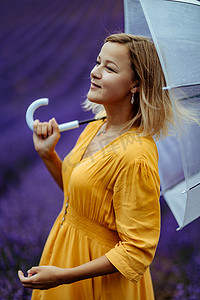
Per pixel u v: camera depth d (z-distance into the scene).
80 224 1.54
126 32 1.84
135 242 1.35
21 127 5.64
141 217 1.35
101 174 1.41
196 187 1.48
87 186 1.44
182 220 1.77
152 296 1.73
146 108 1.44
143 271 1.36
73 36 7.85
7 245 3.00
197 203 1.58
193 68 1.41
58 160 1.80
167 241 3.29
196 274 2.88
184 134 1.38
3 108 6.06
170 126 1.53
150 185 1.34
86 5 8.94
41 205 3.70
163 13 1.40
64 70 7.00
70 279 1.40
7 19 8.57
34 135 1.70
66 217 1.62
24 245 3.02
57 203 3.76
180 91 1.37
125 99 1.50
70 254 1.56
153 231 1.36
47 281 1.41
